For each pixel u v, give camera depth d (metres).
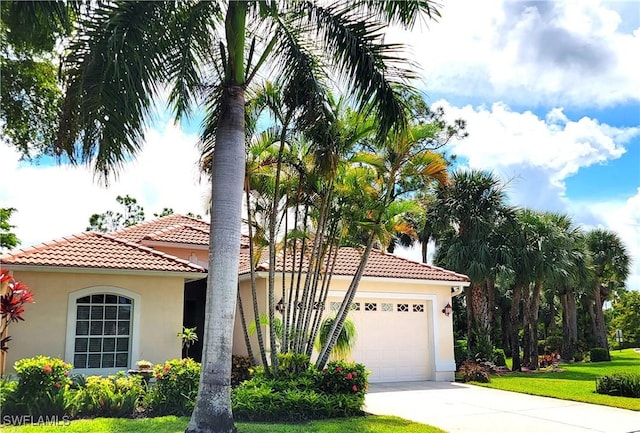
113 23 8.20
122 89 8.52
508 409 13.36
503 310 39.41
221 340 8.80
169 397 11.26
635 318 55.41
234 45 9.41
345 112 12.13
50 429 9.32
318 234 12.80
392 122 9.66
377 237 13.29
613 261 39.38
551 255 27.02
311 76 9.98
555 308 46.78
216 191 9.14
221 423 8.61
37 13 8.31
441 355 19.66
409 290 19.53
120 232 20.92
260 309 16.88
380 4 9.38
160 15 8.69
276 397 11.13
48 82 11.94
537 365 27.89
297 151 12.54
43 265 13.45
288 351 12.68
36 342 13.51
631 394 15.59
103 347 14.25
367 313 18.78
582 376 23.22
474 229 26.97
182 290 15.20
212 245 9.03
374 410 12.93
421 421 11.63
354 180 12.76
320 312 13.20
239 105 9.45
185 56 8.98
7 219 23.36
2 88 11.59
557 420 11.91
